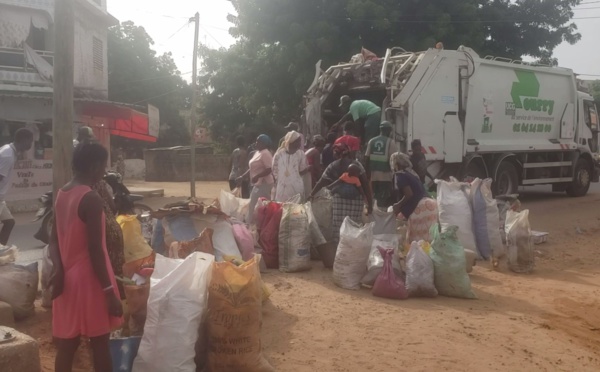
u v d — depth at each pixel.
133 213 9.95
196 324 4.44
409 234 8.97
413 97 12.85
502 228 10.07
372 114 12.45
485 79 14.62
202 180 31.12
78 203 3.84
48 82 17.38
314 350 5.37
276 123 32.06
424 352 5.41
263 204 8.48
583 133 18.42
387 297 7.06
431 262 7.23
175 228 6.95
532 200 17.78
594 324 6.78
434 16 22.67
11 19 18.41
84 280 3.86
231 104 36.12
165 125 43.44
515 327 6.32
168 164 30.97
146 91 41.22
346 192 8.65
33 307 6.12
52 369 4.86
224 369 4.58
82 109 19.41
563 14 25.56
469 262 8.39
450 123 13.70
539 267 9.34
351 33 22.86
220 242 6.89
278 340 5.57
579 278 8.74
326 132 14.32
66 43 6.72
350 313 6.42
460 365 5.19
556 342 5.99
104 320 3.90
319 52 22.66
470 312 6.73
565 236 11.97
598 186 23.22
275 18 23.14
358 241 7.30
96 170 4.02
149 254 6.00
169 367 4.29
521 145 15.90
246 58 32.66
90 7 20.95
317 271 8.19
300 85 22.92
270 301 6.73
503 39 26.02
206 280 4.57
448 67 13.55
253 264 4.77
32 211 16.06
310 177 10.05
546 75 16.81
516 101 15.69
